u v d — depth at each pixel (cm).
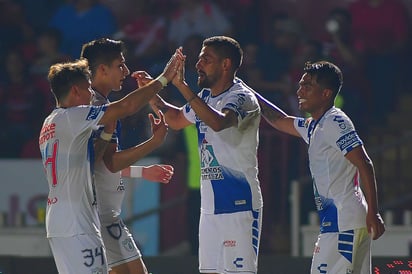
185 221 4656
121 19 5412
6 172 4825
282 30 5231
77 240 2642
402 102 5303
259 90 4941
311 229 4359
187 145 4619
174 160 4684
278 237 4694
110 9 5388
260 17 5397
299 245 4366
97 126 2659
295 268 3472
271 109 2986
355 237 2772
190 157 4600
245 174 2794
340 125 2772
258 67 5091
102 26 5300
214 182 2808
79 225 2650
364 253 2817
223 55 2820
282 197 4769
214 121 2698
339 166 2781
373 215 2733
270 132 4791
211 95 2856
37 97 5109
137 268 2941
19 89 5128
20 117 5094
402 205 4825
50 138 2673
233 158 2784
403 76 5406
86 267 2642
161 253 4666
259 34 5338
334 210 2786
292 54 5166
